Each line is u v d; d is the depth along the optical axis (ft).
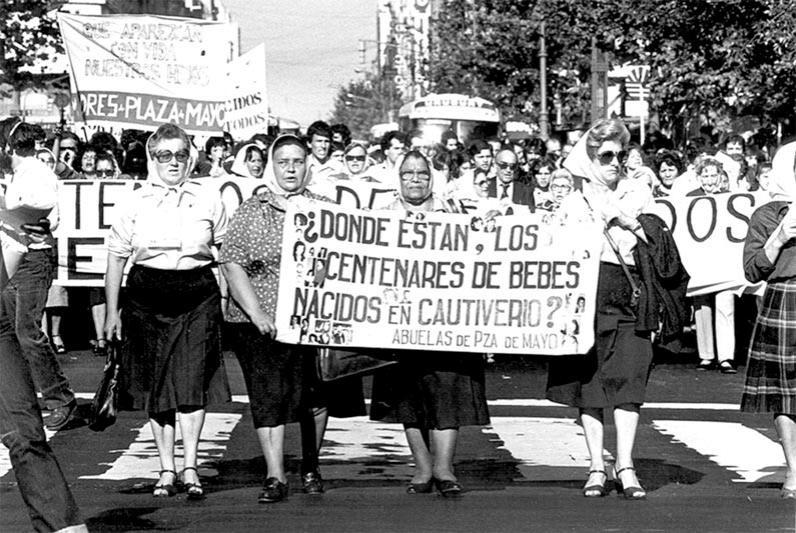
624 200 31.45
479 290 31.63
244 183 55.47
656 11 87.81
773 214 32.04
